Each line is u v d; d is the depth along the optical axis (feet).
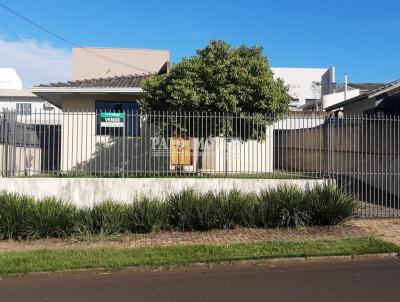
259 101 42.22
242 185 37.96
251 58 43.86
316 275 22.40
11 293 19.90
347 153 56.29
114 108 57.93
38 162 41.47
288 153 57.67
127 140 45.29
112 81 61.98
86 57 99.91
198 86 42.22
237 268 24.11
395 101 52.95
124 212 32.99
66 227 31.40
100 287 20.66
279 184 37.47
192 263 24.26
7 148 38.75
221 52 43.57
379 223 35.68
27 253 26.30
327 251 26.21
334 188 36.06
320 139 58.54
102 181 37.32
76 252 26.43
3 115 38.81
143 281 21.62
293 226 33.91
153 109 44.21
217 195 34.99
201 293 19.45
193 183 37.76
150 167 42.78
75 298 19.01
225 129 41.04
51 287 20.77
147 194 37.11
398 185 43.50
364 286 20.33
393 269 23.63
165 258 24.84
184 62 43.34
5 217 30.94
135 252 26.30
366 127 50.55
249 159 43.78
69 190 37.11
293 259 25.30
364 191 49.37
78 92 55.57
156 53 101.35
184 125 40.60
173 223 33.40
